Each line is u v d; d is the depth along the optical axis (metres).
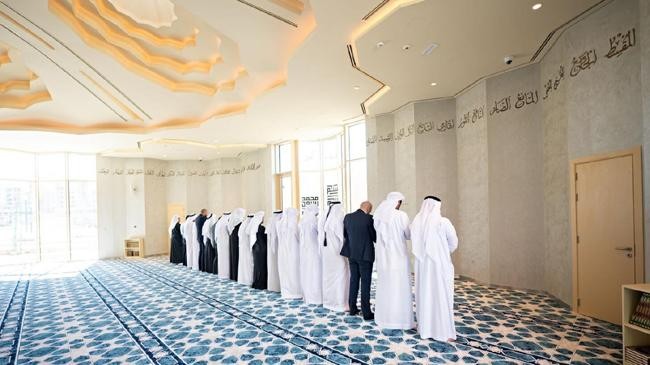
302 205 11.16
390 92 6.69
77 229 12.17
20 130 8.55
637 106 3.62
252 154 12.60
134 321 4.68
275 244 6.18
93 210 12.41
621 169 3.78
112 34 5.33
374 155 8.23
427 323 3.72
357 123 9.20
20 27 4.89
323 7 3.90
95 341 3.98
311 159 11.18
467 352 3.36
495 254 5.88
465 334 3.80
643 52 3.36
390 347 3.54
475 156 6.30
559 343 3.50
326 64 5.43
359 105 7.66
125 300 5.86
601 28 3.99
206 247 8.48
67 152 12.09
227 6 4.20
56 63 5.92
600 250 4.07
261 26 4.65
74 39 5.23
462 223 6.70
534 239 5.45
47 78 6.46
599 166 4.05
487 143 5.96
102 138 9.88
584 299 4.30
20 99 7.40
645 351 2.79
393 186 8.02
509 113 5.73
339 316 4.59
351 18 4.16
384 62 5.32
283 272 5.73
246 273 6.91
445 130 7.02
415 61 5.31
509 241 5.71
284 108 7.77
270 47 5.24
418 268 3.82
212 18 4.45
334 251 4.88
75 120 8.73
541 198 5.38
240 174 13.32
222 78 6.83
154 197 13.05
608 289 3.99
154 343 3.86
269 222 6.32
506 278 5.75
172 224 10.56
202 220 8.91
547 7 3.95
